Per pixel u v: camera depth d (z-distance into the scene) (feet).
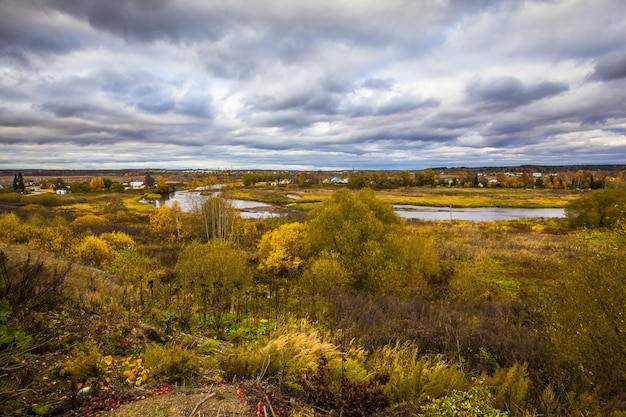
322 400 13.89
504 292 59.16
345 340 24.50
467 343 25.05
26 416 11.22
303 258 68.54
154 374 15.06
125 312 25.75
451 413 13.65
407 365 19.56
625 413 15.71
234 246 90.43
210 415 12.02
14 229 61.67
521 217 201.26
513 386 17.61
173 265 69.97
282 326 27.27
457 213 225.97
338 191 73.87
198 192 166.61
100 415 11.69
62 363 14.43
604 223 127.13
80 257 53.67
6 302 18.35
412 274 62.44
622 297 22.04
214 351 20.90
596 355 21.31
